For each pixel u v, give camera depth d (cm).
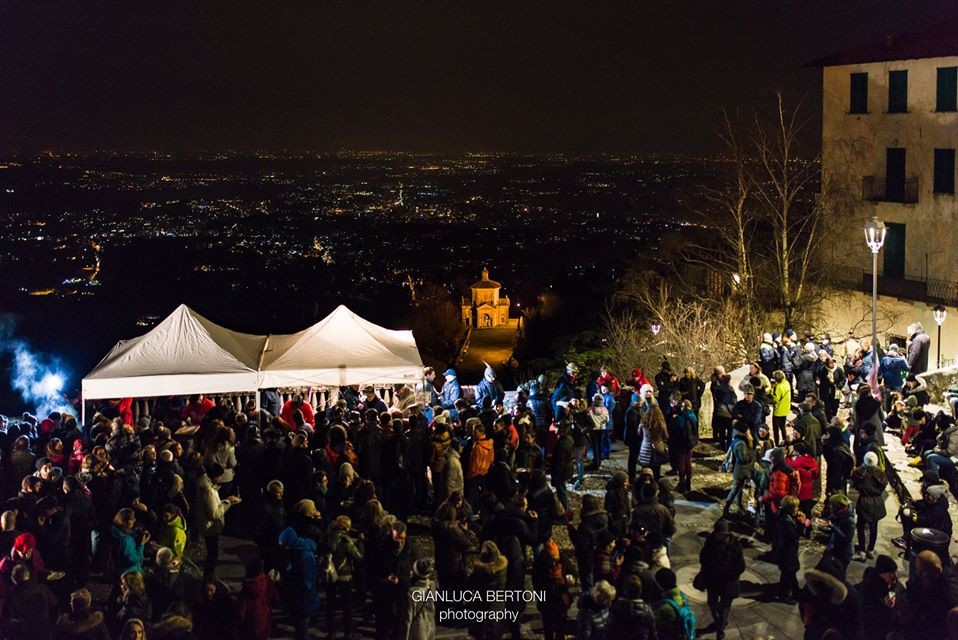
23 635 1000
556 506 1209
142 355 1869
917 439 1800
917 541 1170
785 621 1180
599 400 1786
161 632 880
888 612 986
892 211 3622
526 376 4172
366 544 1072
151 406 2111
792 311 3497
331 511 1338
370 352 1989
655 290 3962
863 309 3638
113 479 1279
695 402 1831
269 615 989
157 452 1384
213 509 1240
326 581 1109
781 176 3638
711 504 1595
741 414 1631
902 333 3494
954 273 3412
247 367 1894
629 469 1675
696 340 3036
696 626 1173
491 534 1138
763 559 1365
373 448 1464
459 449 1462
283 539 1052
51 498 1196
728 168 3672
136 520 1178
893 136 3609
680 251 4128
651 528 1177
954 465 1473
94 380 1789
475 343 7394
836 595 946
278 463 1394
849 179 3797
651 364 3130
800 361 2053
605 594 943
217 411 1666
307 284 9150
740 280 3500
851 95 3781
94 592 1234
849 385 2162
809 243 3553
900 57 3522
